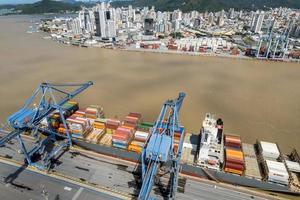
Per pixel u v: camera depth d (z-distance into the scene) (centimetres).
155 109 10938
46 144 7888
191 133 8406
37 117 7006
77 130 7675
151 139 5781
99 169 6775
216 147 6744
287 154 7619
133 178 6419
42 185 6125
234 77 16100
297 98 12581
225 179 6294
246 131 9169
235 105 11556
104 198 5738
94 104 11469
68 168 6788
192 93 13012
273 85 14612
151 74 16488
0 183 6191
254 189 6112
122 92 13038
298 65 19775
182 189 6044
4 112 10438
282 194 5969
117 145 7250
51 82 14500
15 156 7281
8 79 15050
